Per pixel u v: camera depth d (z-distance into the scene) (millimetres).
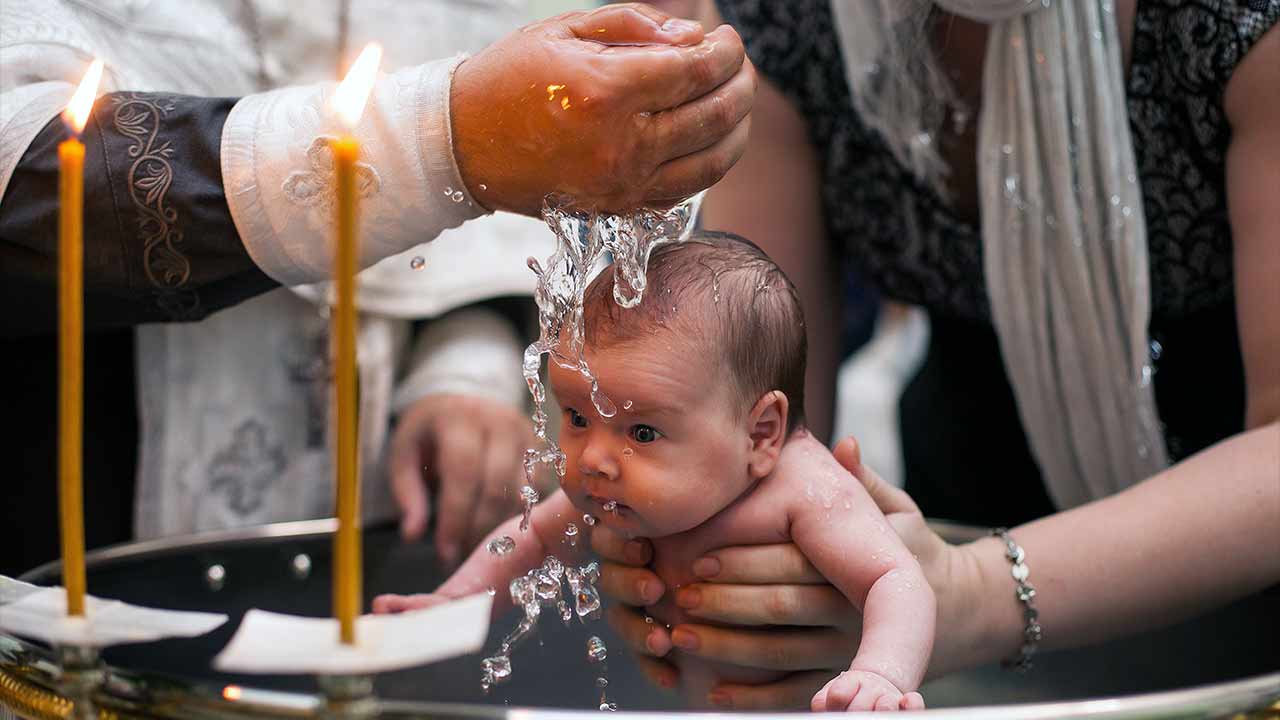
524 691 754
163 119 889
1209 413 1155
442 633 506
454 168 820
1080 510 961
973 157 1173
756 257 973
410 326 1515
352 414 496
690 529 919
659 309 892
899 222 1239
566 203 816
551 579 957
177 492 1359
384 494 1415
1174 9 985
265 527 1147
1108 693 813
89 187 860
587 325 895
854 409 2795
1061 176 1068
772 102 1279
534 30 809
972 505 1354
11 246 919
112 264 882
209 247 875
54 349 1257
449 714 556
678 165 800
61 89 946
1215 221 1054
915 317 2988
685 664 830
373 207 835
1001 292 1133
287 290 1394
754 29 1270
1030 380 1157
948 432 1364
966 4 1035
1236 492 924
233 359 1380
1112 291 1092
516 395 1459
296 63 1297
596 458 888
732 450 898
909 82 1134
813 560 884
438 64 846
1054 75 1050
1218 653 862
